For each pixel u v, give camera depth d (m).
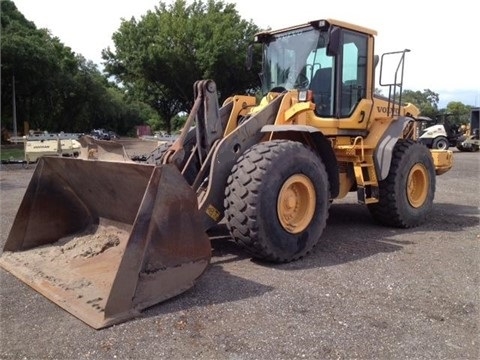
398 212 5.71
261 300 3.37
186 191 3.39
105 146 4.59
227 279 3.80
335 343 2.79
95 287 3.41
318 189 4.44
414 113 6.86
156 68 26.69
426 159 6.07
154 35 26.70
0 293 3.48
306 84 5.38
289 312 3.19
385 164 5.49
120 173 3.64
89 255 4.00
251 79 25.80
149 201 3.19
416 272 4.05
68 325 2.97
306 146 4.57
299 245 4.29
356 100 5.63
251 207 3.95
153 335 2.85
